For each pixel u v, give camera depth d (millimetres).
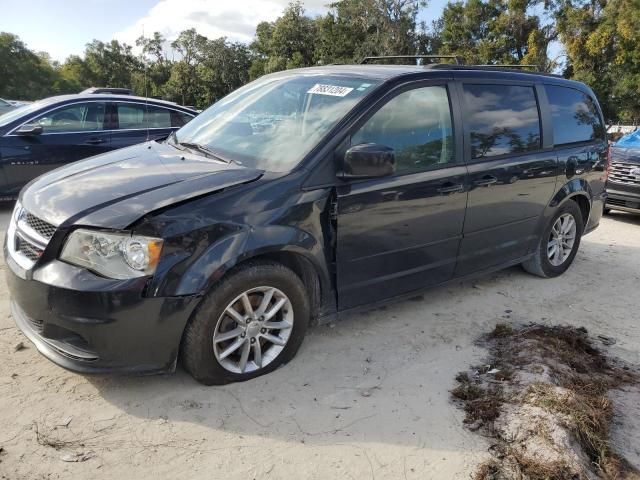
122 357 2750
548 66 38531
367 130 3455
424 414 2984
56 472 2436
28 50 68562
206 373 3016
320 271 3311
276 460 2590
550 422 2797
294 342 3336
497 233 4434
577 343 3877
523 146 4527
